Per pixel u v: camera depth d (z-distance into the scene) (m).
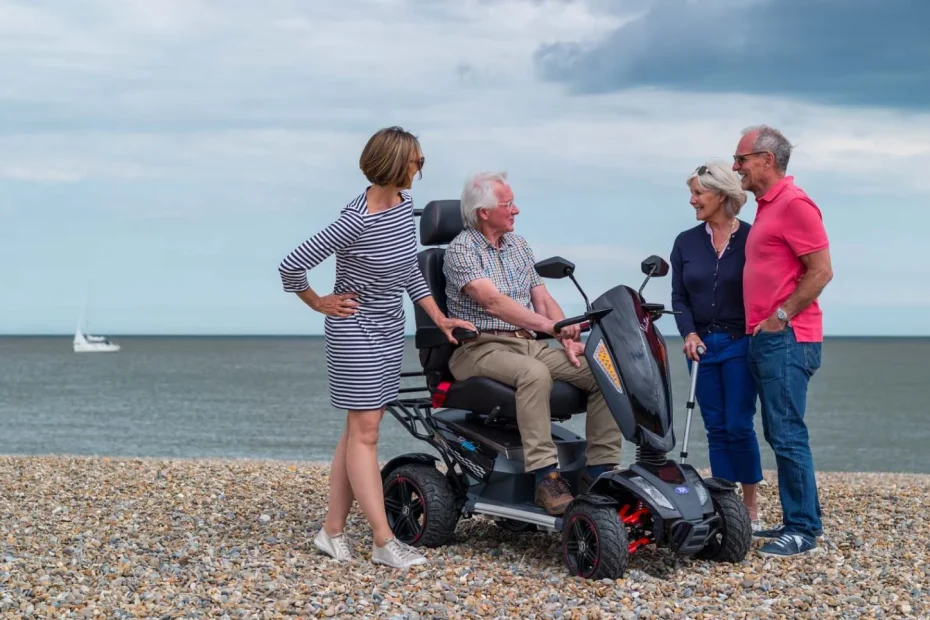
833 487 7.30
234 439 26.91
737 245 5.46
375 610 4.05
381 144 4.63
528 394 4.90
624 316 4.82
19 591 4.28
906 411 45.41
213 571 4.64
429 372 5.49
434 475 5.23
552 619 3.96
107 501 6.47
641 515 4.80
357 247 4.65
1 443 24.91
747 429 5.49
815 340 5.13
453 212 5.59
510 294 5.40
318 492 6.94
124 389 57.03
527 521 4.91
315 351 178.75
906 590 4.44
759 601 4.23
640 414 4.64
